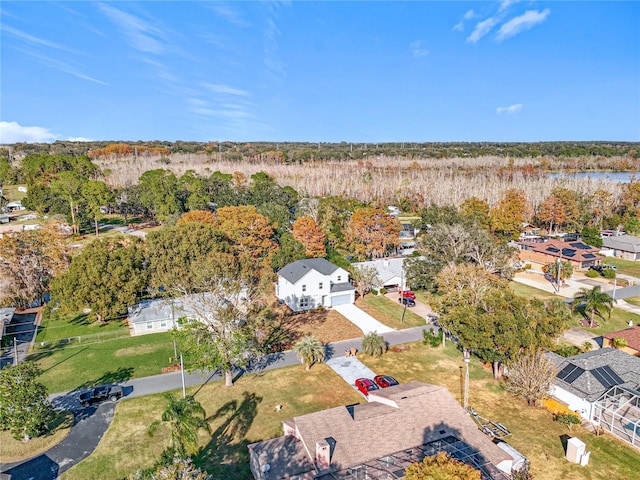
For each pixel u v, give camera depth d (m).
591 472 24.64
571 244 75.25
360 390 33.47
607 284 61.69
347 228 77.88
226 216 65.69
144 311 47.59
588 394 30.20
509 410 30.92
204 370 34.81
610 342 39.22
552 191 104.94
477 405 31.48
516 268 68.25
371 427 24.83
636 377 31.41
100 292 45.44
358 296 57.16
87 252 47.66
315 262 56.84
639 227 94.94
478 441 24.83
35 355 40.28
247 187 108.25
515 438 27.67
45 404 28.06
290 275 53.22
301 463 22.55
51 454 25.95
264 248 64.94
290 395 32.94
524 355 32.38
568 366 33.06
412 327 46.72
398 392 29.03
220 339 33.22
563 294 57.44
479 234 58.75
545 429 28.70
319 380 35.31
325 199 104.00
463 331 34.78
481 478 22.16
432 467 18.56
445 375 36.16
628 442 27.27
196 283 39.56
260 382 34.97
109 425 28.94
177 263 49.34
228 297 36.44
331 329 46.25
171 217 86.81
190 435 23.14
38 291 51.72
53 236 56.75
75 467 24.80
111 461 25.30
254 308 40.41
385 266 62.84
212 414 30.38
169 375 36.25
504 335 32.69
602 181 128.25
